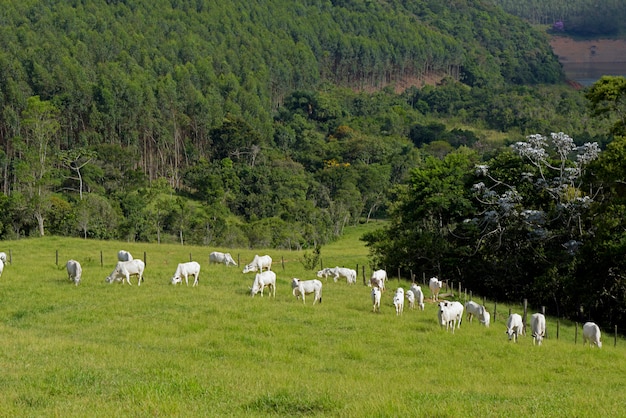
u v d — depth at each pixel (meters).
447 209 55.81
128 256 44.78
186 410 15.97
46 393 17.19
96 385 18.05
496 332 31.23
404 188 107.50
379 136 169.12
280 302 33.38
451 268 53.59
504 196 52.69
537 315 30.66
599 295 46.34
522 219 51.50
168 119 142.62
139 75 151.25
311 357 24.56
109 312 29.98
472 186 56.81
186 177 124.69
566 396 19.55
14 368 19.52
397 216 66.62
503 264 50.91
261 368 22.16
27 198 82.88
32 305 31.02
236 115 156.25
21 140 115.56
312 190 122.69
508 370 24.59
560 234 50.34
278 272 45.03
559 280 46.72
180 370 20.62
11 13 177.38
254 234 90.81
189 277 39.28
